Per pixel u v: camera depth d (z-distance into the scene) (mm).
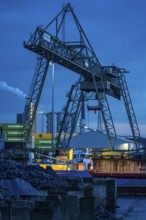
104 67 127250
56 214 24047
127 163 73188
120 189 49156
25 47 91375
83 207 26203
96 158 74938
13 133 149750
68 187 32938
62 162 68500
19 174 34594
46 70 109312
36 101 111125
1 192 27500
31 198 26750
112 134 120812
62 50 98688
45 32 92188
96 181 38219
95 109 125812
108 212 35094
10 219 21625
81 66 107500
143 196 48844
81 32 109812
